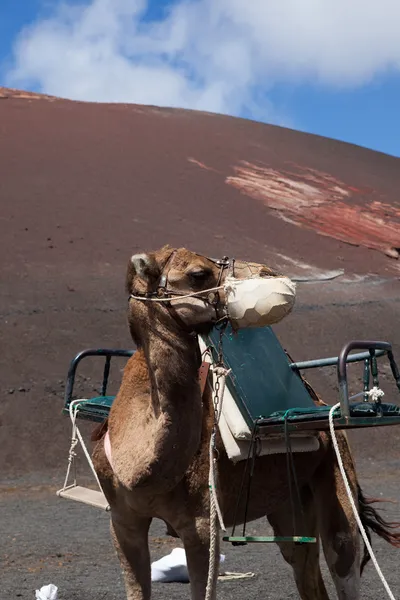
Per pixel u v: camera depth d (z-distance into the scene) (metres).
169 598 7.34
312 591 6.23
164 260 4.64
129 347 23.59
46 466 17.83
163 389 4.53
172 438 4.51
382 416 5.04
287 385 5.82
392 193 44.00
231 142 46.00
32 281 26.53
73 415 6.12
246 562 9.41
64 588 8.03
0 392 20.47
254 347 5.80
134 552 5.11
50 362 22.22
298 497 5.53
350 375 23.66
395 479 17.08
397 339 26.89
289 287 4.55
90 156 38.81
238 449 5.27
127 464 4.68
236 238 33.50
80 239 30.23
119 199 34.66
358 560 5.72
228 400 5.35
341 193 42.06
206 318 4.54
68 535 11.40
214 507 4.76
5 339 22.88
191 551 4.91
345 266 33.03
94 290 26.55
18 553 10.07
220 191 38.47
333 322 27.19
